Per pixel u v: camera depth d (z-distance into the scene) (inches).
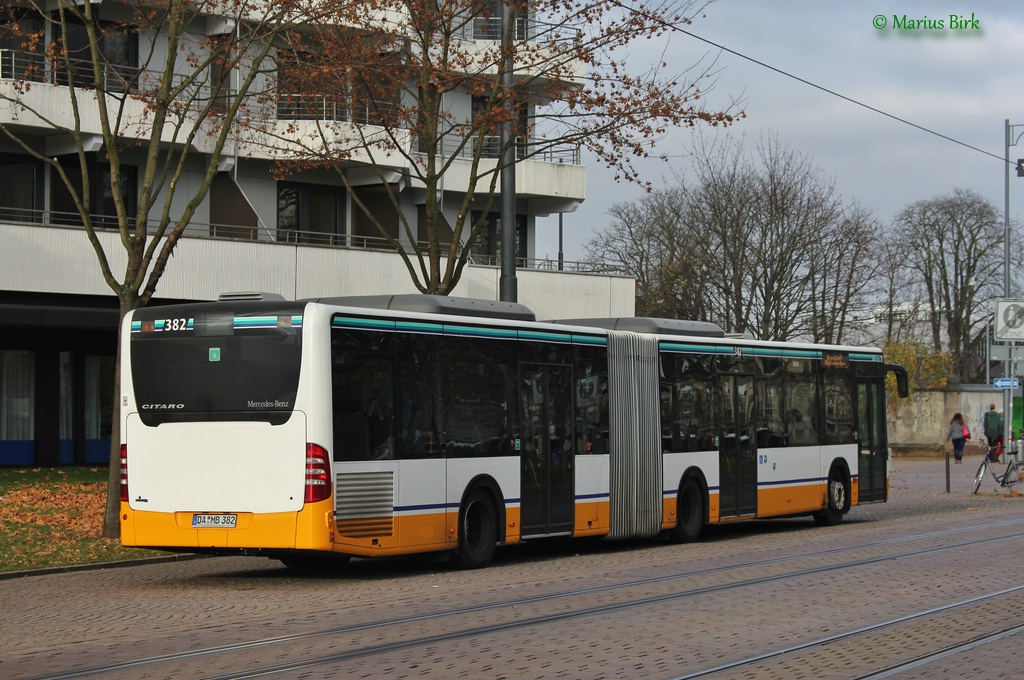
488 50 1027.9
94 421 1317.7
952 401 2561.5
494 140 1529.3
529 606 505.0
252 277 1254.3
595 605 507.8
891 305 2652.6
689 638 428.1
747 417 877.8
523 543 824.3
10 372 1261.1
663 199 2281.0
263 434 580.1
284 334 580.7
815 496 937.5
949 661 390.9
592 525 738.2
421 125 961.5
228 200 1354.6
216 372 591.8
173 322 604.1
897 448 2255.2
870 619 473.1
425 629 445.4
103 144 1245.1
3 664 384.2
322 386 574.9
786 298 1923.0
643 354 791.7
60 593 566.3
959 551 729.0
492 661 382.9
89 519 810.8
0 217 1217.4
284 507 573.6
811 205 1934.1
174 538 594.6
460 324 655.8
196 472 592.4
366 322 600.4
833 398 968.9
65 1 796.0
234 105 795.4
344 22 986.7
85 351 1306.6
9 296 1146.7
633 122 902.4
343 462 582.2
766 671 371.2
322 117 1306.6
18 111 1179.3
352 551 583.2
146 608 510.0
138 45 1285.7
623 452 767.1
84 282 1166.3
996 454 1318.9
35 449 1273.4
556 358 721.0
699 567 654.5
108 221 1274.6
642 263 2452.0
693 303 2094.0
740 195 1950.1
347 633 436.8
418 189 1486.2
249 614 488.4
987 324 2637.8
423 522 623.5
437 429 635.5
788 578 601.9
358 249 1327.5
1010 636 437.4
